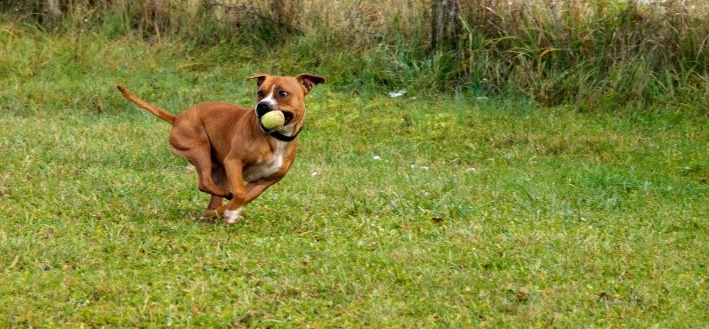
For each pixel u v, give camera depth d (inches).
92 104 528.4
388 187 372.8
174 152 318.0
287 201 345.1
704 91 533.3
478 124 504.4
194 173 389.1
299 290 252.7
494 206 354.6
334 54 586.2
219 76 574.6
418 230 317.4
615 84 540.4
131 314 233.1
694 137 490.0
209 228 305.1
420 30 581.3
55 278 252.2
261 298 246.7
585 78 543.5
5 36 597.9
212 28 611.8
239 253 279.6
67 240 281.9
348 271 270.7
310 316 237.6
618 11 556.1
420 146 473.1
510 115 522.6
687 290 267.7
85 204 324.2
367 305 246.1
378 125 502.0
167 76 566.9
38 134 439.8
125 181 358.9
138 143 438.0
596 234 318.3
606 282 271.7
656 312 251.1
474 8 568.7
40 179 357.4
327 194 363.3
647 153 462.0
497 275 271.7
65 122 482.3
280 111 291.9
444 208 343.0
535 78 549.0
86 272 260.1
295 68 581.0
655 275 279.1
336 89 565.0
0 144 415.5
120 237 288.0
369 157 444.8
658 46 548.1
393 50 583.2
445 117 507.2
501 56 560.1
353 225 316.8
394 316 239.3
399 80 567.5
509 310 248.4
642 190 394.3
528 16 563.5
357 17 596.1
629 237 318.0
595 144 474.9
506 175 414.9
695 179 423.2
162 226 301.7
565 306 251.1
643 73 539.5
